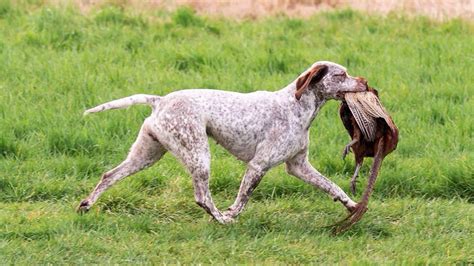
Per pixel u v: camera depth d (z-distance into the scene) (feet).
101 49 57.72
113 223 37.58
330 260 35.24
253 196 41.65
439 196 42.29
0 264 33.63
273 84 53.06
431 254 36.09
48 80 52.65
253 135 37.40
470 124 48.85
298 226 38.19
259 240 36.40
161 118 37.01
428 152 45.91
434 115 50.42
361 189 42.24
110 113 48.34
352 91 37.52
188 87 52.54
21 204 39.88
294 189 41.93
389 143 37.27
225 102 37.32
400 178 42.68
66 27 59.72
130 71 54.54
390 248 36.35
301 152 38.63
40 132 46.34
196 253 35.27
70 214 38.11
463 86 53.98
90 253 34.96
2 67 53.88
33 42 58.23
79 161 43.19
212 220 38.04
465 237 37.68
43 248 35.09
